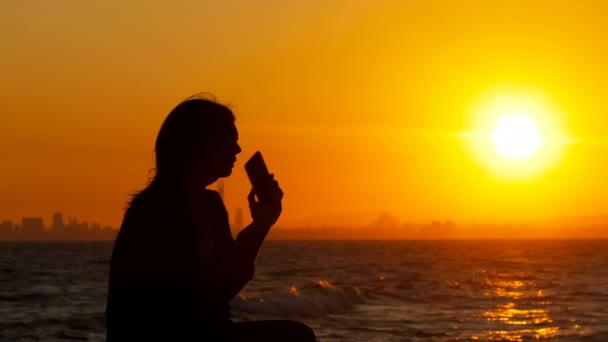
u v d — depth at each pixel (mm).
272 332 3982
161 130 3918
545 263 88812
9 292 37875
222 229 3959
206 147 3873
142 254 3709
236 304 28359
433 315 28344
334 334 22141
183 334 3695
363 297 35188
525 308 31641
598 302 34656
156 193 3820
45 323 23938
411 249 178500
